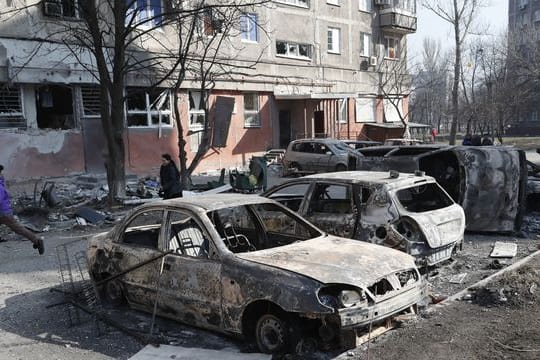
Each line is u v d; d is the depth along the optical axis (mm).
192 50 22844
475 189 9703
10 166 17562
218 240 5234
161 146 22297
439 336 5141
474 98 54531
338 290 4574
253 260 4953
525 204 10625
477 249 8867
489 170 9711
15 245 10906
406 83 37375
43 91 18625
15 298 7121
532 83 56875
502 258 8180
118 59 15117
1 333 5785
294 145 22984
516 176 9734
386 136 33312
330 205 7809
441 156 10586
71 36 17766
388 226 6793
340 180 7379
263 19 26578
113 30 19734
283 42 28328
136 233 6535
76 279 7910
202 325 5250
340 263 4902
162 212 5891
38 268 8789
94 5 14719
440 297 6340
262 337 4797
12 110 17797
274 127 27953
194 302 5238
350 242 5715
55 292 7293
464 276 7258
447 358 4625
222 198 6043
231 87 25109
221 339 5277
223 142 22641
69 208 14805
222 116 22484
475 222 9797
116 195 15016
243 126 26172
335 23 31281
